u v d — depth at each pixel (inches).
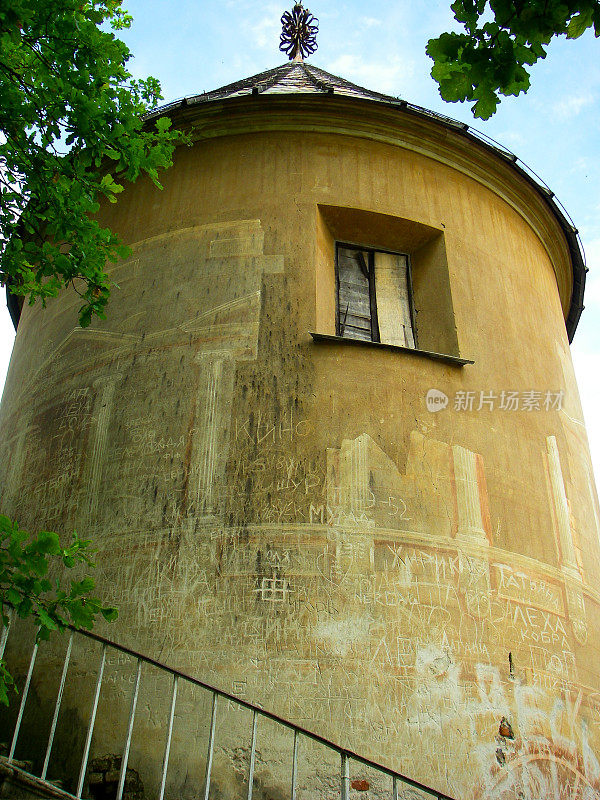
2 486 452.1
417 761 321.1
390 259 493.4
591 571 435.8
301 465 379.9
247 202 470.0
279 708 323.9
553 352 507.5
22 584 221.8
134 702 271.3
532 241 548.1
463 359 429.4
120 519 383.6
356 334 457.4
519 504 410.9
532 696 357.1
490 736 337.4
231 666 333.4
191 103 489.7
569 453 470.6
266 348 414.6
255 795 308.0
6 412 499.5
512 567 386.9
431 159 509.7
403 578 358.9
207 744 319.6
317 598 347.6
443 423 410.6
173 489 382.9
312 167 483.2
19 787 232.5
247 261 446.9
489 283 484.7
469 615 361.1
